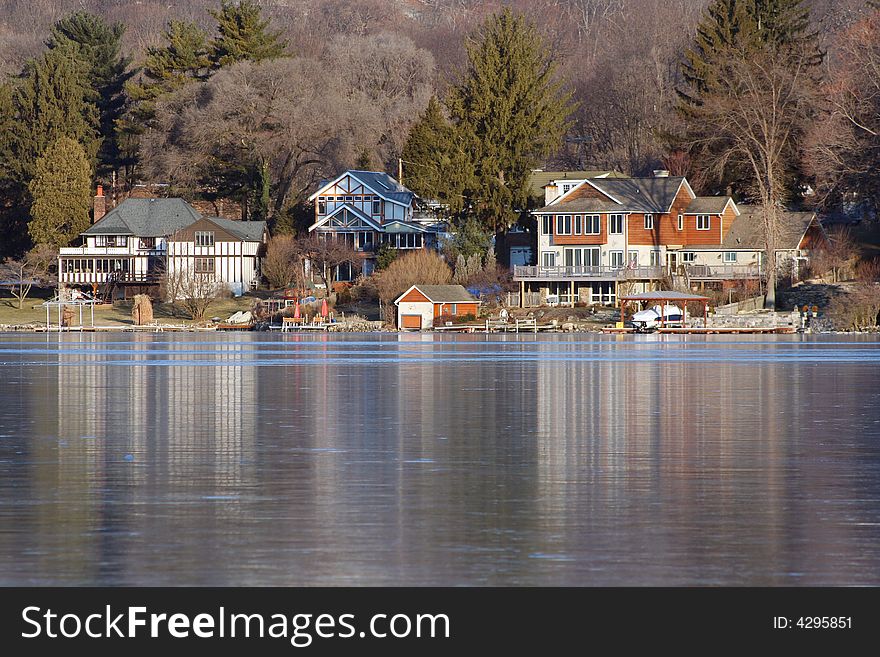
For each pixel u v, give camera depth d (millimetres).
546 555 32906
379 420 64375
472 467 47312
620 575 31203
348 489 42406
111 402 74562
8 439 55875
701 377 95500
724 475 45250
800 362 115250
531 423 62844
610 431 59250
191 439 56062
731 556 32750
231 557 32750
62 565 32031
